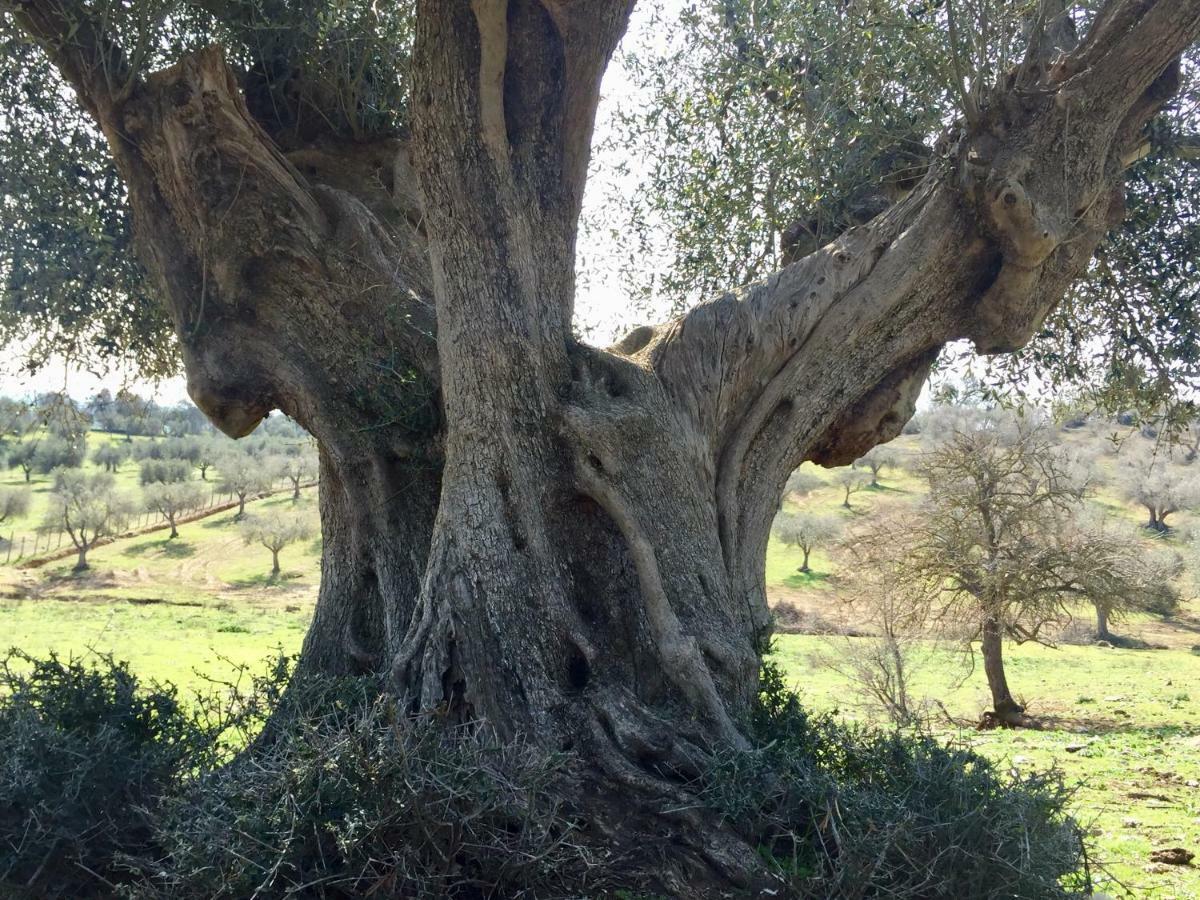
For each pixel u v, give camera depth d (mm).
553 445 6625
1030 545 23609
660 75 10531
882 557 24109
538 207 6910
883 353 8117
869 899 5008
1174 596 36969
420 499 7648
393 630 7250
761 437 7777
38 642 24609
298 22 8953
